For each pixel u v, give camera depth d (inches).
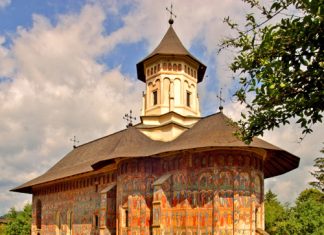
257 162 1254.9
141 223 1277.1
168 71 1606.8
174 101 1579.7
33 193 2108.8
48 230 1916.8
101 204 1416.1
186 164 1229.1
